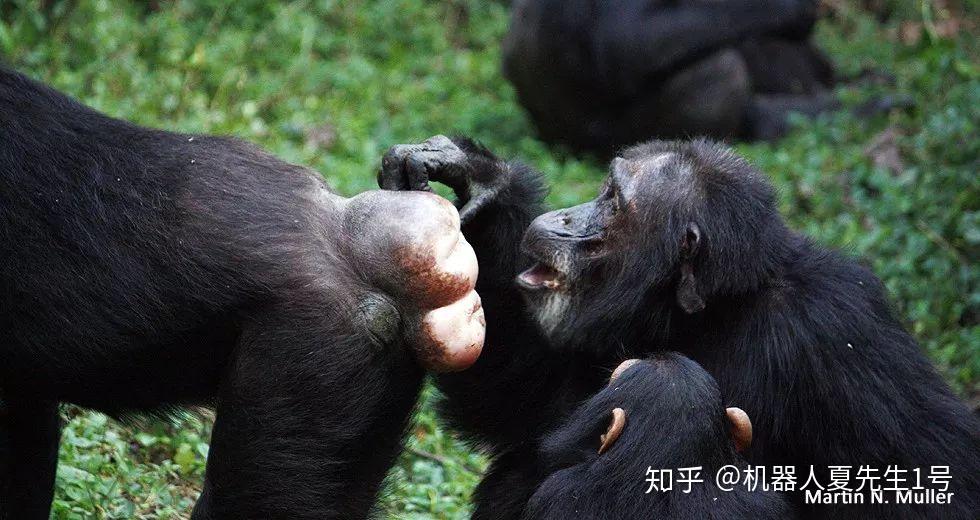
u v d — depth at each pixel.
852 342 2.76
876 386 2.75
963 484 2.74
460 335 2.61
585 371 2.84
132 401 2.62
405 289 2.60
